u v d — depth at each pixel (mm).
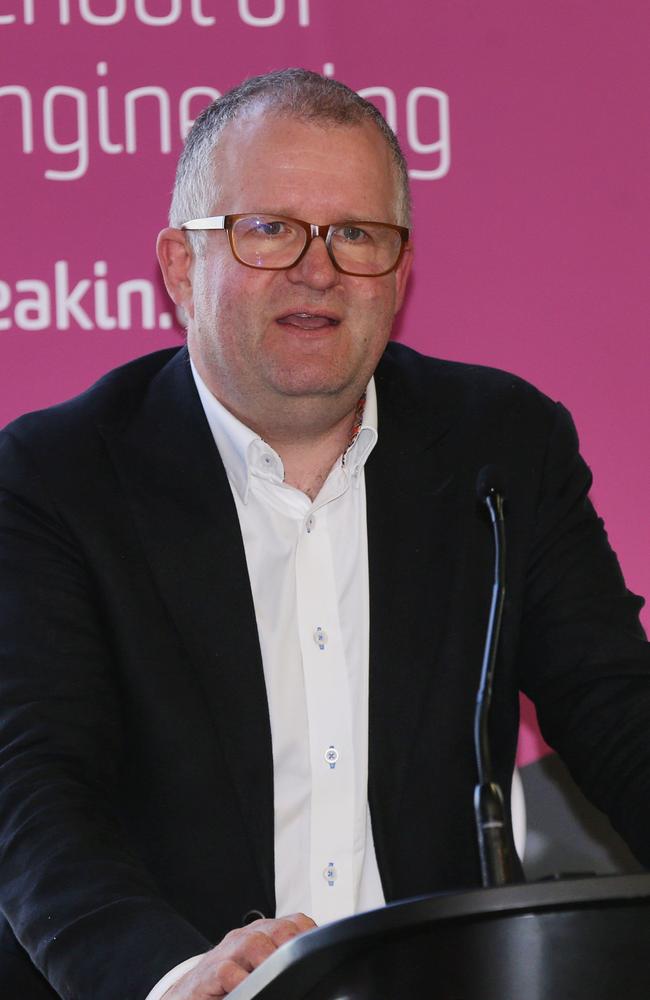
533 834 8586
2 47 8617
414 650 6953
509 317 8789
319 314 6848
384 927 3371
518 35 8867
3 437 7359
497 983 3525
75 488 7031
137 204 8680
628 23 8820
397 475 7367
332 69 8773
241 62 8742
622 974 3482
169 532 6953
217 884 6523
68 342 8617
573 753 7039
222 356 6973
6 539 6941
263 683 6762
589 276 8828
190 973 4656
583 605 7230
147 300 8680
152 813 6641
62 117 8641
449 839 6781
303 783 6887
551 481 7551
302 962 3480
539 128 8852
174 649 6773
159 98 8695
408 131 8797
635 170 8852
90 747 6504
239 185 6941
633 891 3328
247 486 7191
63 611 6762
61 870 5602
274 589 7129
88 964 5117
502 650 7070
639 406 8789
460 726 6887
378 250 6973
